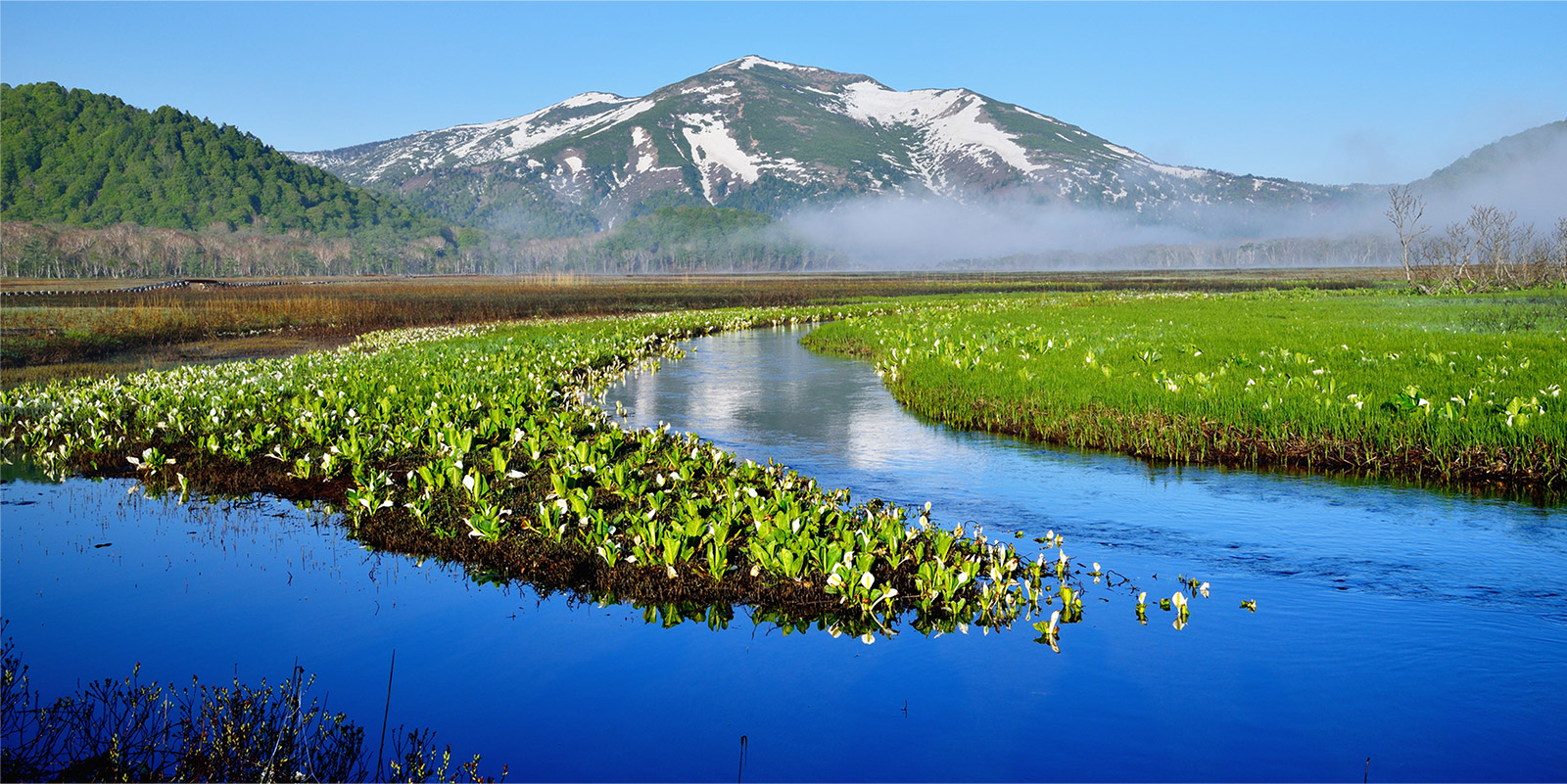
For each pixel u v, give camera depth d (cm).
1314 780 486
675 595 775
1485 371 1639
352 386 1744
